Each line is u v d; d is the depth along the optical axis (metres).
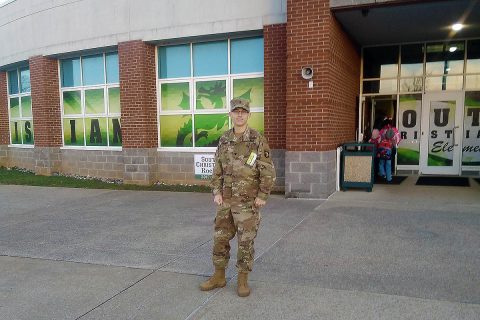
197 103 10.75
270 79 9.41
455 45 11.02
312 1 8.20
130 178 11.17
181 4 10.20
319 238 5.78
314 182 8.52
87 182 11.74
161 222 6.98
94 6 11.43
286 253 5.18
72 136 13.16
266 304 3.79
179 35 10.27
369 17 8.68
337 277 4.38
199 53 10.62
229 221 4.09
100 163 12.41
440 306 3.65
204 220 7.07
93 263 5.03
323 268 4.64
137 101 10.88
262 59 9.91
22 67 15.09
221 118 10.51
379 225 6.37
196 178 10.85
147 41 10.68
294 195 8.68
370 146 9.31
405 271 4.50
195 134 10.86
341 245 5.45
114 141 12.26
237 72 10.23
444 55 11.15
